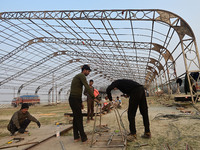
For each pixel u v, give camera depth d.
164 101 16.72
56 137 4.07
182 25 10.63
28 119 4.83
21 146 3.31
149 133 3.66
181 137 3.57
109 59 24.94
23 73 25.91
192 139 3.39
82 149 3.03
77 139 3.58
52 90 37.19
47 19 13.22
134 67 29.33
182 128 4.43
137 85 3.67
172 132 4.07
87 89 3.54
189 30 10.44
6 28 15.84
